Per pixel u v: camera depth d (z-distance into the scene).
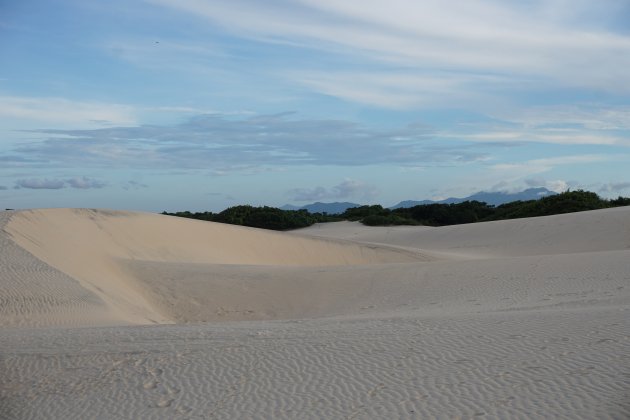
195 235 32.62
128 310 16.81
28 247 20.36
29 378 8.74
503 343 8.39
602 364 7.20
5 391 8.41
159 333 10.66
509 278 18.62
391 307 17.11
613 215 39.31
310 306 18.56
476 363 7.72
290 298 19.31
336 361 8.33
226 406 7.29
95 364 9.05
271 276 21.33
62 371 8.89
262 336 9.94
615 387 6.55
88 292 16.88
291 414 6.88
